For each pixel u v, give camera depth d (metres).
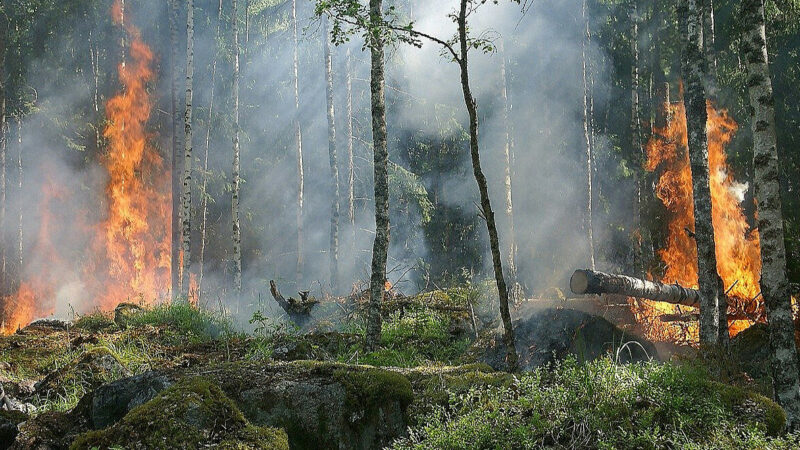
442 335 12.41
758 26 8.30
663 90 25.09
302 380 6.43
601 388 6.08
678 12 11.04
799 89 23.17
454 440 5.73
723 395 6.05
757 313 13.49
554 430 5.85
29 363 11.77
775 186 8.05
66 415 6.69
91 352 10.03
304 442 6.23
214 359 11.70
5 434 6.55
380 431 6.30
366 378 6.42
